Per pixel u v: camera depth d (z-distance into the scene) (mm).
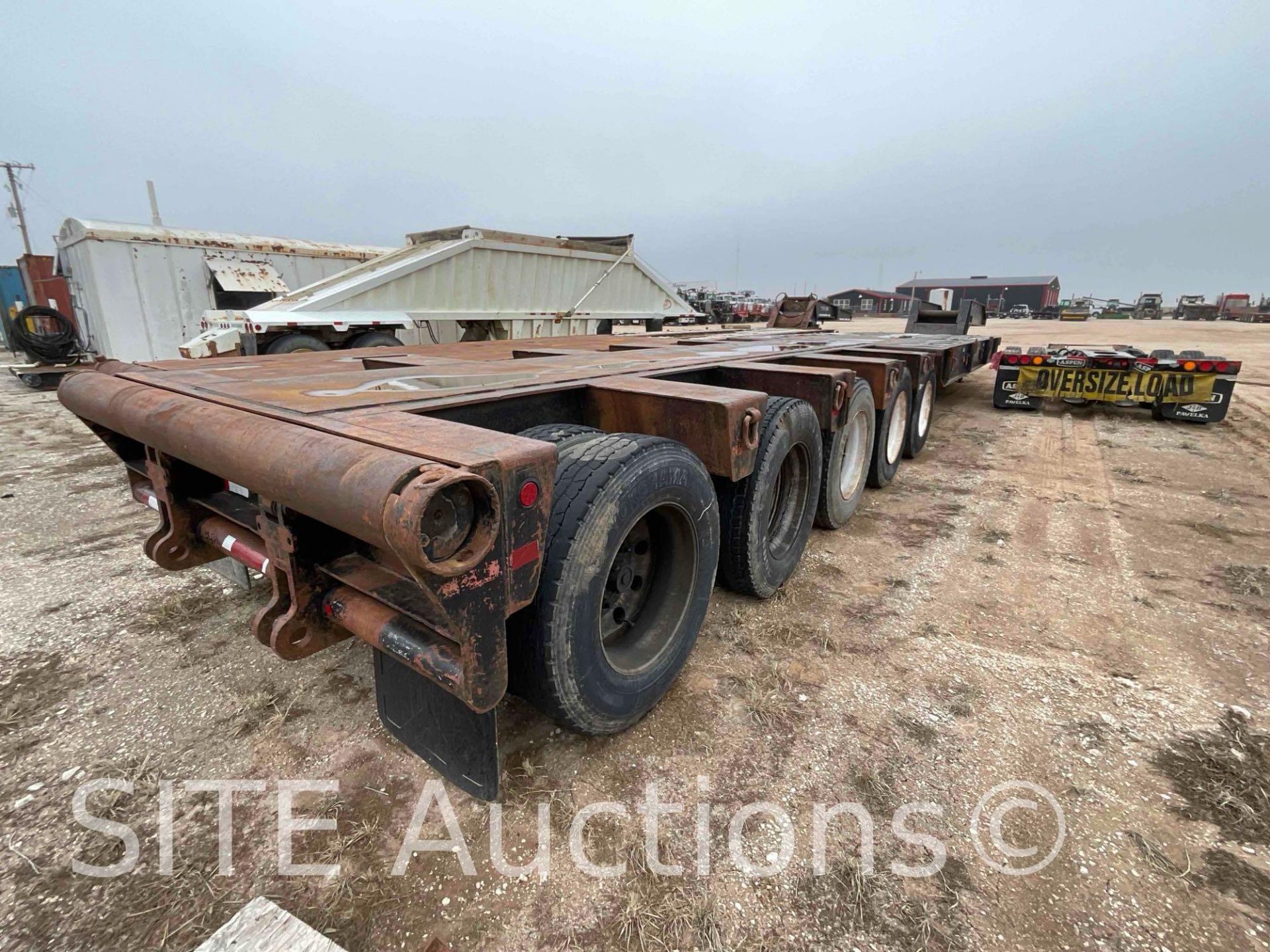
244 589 3406
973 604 3275
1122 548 4016
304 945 1496
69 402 2570
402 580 1743
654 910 1646
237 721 2363
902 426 5367
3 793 2021
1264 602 3285
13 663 2730
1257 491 5223
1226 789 2021
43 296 16438
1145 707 2436
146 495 2691
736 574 3049
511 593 1532
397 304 9375
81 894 1693
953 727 2330
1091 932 1590
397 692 1915
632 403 2533
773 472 2957
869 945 1564
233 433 1708
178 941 1573
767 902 1673
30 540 4164
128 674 2650
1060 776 2092
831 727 2334
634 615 2432
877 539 4164
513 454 1436
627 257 12984
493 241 10312
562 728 2213
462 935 1596
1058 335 26719
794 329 11258
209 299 13445
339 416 1815
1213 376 7777
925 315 11422
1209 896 1680
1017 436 7406
